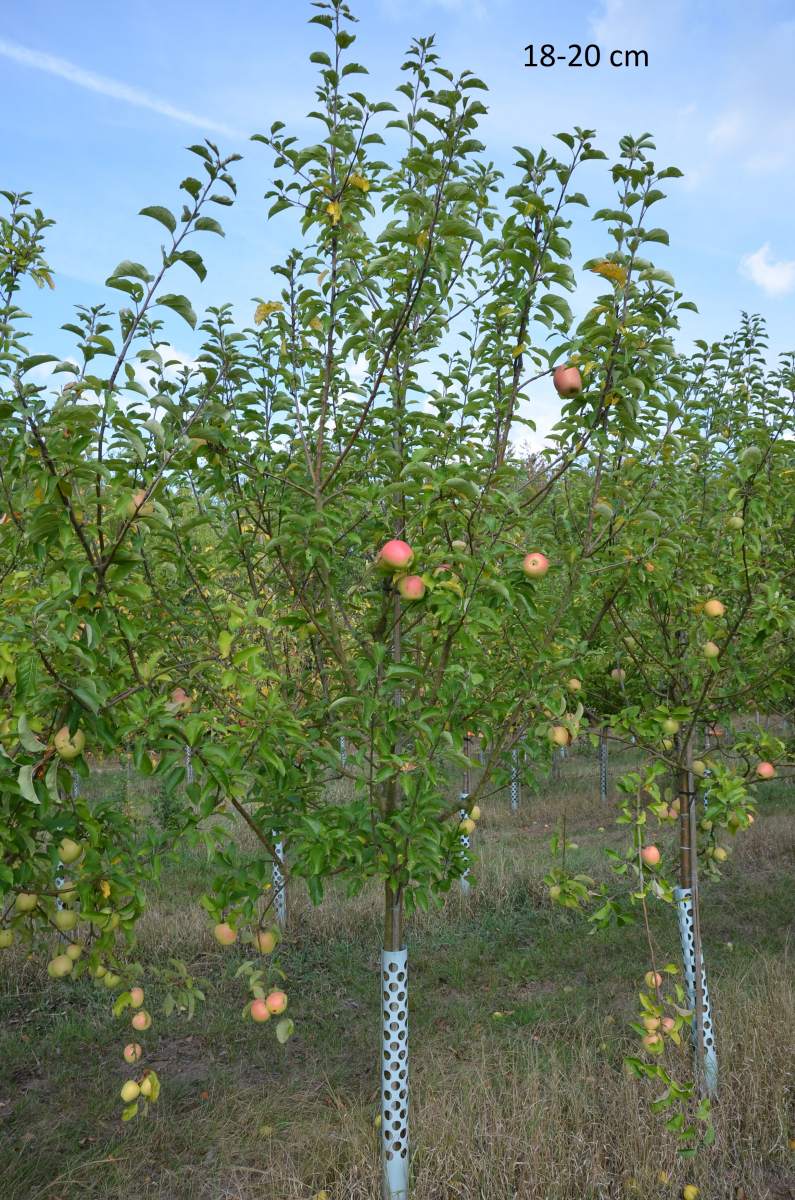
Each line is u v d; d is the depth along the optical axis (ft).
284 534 10.95
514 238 10.16
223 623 11.89
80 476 7.34
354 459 12.26
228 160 7.58
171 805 28.07
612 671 15.83
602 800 40.55
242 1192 12.12
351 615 13.69
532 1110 12.72
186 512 13.32
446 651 10.37
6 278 12.82
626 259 10.40
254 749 9.98
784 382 17.04
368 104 10.00
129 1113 9.88
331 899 25.02
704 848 15.10
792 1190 11.83
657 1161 11.98
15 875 8.86
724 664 13.52
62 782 8.95
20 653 7.38
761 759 13.21
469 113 9.48
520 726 11.94
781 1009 15.15
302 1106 14.46
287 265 11.69
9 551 10.18
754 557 12.62
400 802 11.78
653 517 11.16
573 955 21.65
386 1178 11.57
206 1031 17.74
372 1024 18.26
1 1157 13.02
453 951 22.48
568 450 11.80
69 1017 18.40
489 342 11.89
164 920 23.27
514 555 10.62
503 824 38.17
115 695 8.21
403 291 10.20
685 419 15.29
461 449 10.05
